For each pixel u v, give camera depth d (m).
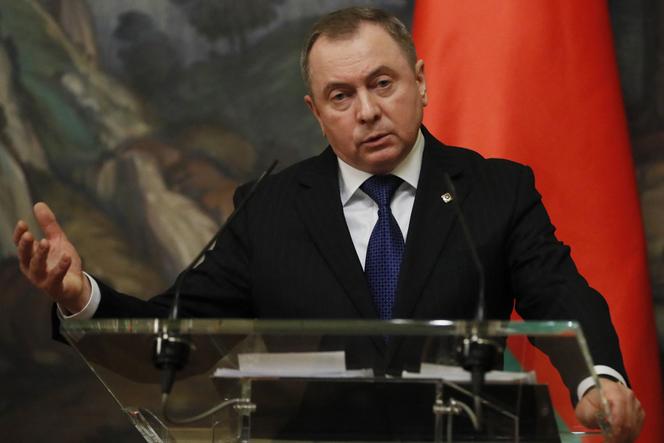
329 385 5.95
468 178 8.60
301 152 15.55
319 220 8.47
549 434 5.89
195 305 8.45
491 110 11.76
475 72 11.88
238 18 15.81
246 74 15.73
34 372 15.30
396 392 5.91
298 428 6.10
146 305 8.04
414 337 5.71
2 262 15.52
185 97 15.75
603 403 5.89
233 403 6.20
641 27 14.74
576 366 5.82
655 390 11.85
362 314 8.01
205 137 15.67
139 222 15.61
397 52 8.42
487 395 5.82
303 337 5.77
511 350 5.80
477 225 8.30
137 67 15.83
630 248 11.78
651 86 14.66
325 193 8.64
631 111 14.66
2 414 15.20
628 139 12.03
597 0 12.20
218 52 15.79
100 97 15.79
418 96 8.66
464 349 5.64
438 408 5.85
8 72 15.85
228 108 15.69
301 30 15.77
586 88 11.88
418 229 8.29
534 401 5.82
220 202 15.57
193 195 15.59
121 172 15.67
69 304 7.41
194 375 6.19
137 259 15.55
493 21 11.94
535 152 11.75
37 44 15.91
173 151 15.67
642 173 14.54
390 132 8.34
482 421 5.85
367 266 8.30
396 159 8.47
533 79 11.83
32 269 7.04
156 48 15.84
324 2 15.77
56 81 15.84
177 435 6.62
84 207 15.65
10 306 15.44
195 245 15.53
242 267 8.65
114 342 6.13
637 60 14.72
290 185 8.88
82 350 6.35
